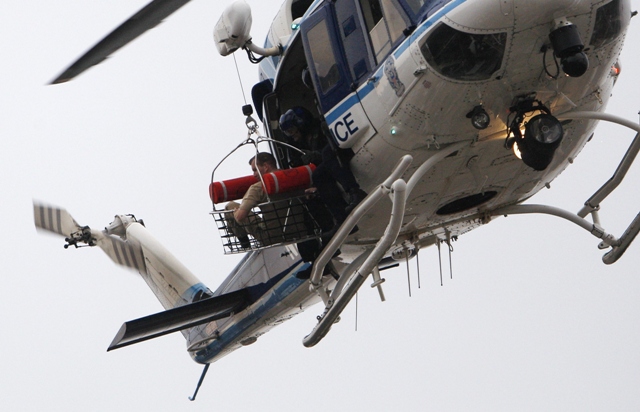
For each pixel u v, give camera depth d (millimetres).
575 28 25359
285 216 31969
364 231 32406
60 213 47125
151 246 48125
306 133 32188
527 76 26578
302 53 32625
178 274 48062
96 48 23906
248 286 45281
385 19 27984
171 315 42500
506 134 28312
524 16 25203
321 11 29688
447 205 32812
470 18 25609
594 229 35281
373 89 28266
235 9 31203
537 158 27094
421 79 26828
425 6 27141
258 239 32312
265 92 34531
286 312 44531
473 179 30469
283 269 42906
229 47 31625
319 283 32469
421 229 34156
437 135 27906
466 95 26766
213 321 47562
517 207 34719
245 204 31453
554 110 28422
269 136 33688
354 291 30641
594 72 27531
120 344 41906
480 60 26031
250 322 46031
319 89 29875
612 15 26281
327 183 30578
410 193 30312
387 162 29156
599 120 30500
